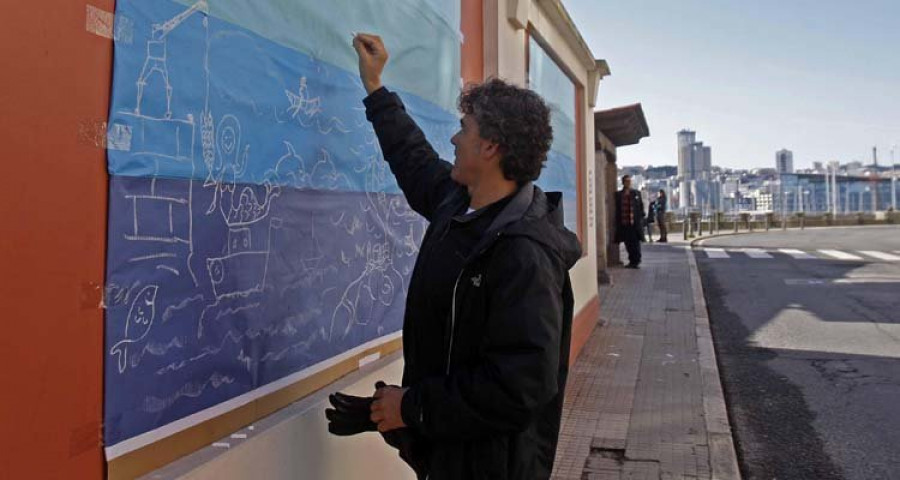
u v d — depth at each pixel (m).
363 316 3.04
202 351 2.01
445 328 1.92
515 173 1.98
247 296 2.21
